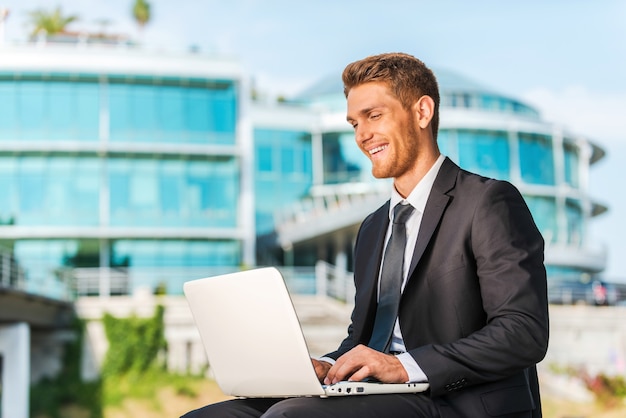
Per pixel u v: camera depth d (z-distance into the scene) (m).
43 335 27.94
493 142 40.31
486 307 2.52
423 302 2.57
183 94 36.19
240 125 36.59
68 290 28.31
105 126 35.53
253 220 36.38
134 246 35.62
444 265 2.57
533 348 2.45
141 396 27.11
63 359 27.83
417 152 2.71
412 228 2.71
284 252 39.22
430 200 2.65
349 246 38.91
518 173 40.44
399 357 2.45
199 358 28.08
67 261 35.16
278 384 2.44
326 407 2.35
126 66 35.66
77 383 27.52
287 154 39.47
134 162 35.81
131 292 31.16
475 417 2.47
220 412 2.60
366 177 39.06
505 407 2.50
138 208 35.62
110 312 28.20
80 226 35.16
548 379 28.44
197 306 2.59
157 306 28.16
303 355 2.34
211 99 36.38
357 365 2.42
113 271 33.50
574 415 26.92
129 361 27.70
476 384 2.50
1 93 35.19
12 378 20.23
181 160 36.09
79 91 35.56
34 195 35.19
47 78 35.41
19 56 35.22
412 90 2.70
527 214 2.62
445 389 2.44
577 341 29.28
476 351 2.43
